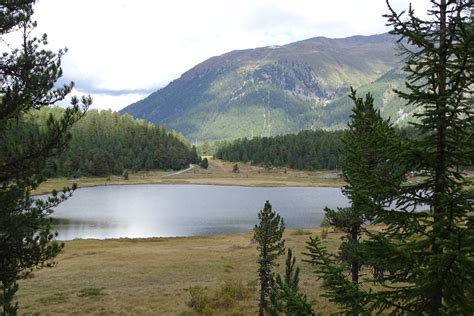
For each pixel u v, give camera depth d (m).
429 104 5.66
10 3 9.59
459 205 5.74
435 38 5.45
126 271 35.09
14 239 8.94
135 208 94.81
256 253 43.25
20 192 8.79
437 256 4.91
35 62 9.77
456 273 5.29
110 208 94.38
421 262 5.56
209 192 136.38
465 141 5.34
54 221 9.62
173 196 122.50
